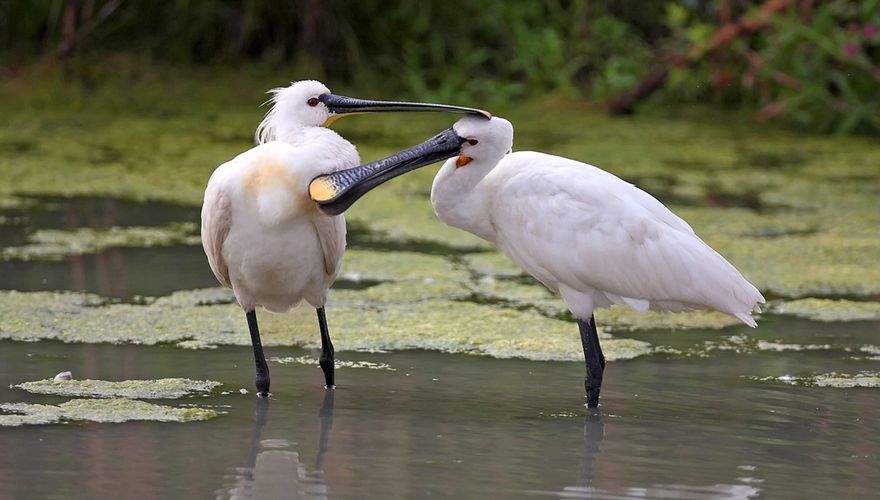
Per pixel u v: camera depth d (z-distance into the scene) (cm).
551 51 2752
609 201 1072
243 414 998
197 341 1209
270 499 822
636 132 2530
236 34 2752
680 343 1249
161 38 2752
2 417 965
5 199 1844
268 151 1021
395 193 2012
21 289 1376
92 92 2612
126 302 1339
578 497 841
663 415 1026
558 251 1068
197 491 833
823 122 2605
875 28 2448
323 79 2719
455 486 853
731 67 2603
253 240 1023
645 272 1065
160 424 965
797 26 2462
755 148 2427
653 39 2916
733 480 881
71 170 2055
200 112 2578
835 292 1462
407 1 2725
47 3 2678
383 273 1502
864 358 1203
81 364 1119
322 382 1091
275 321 1282
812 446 957
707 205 1919
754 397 1078
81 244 1602
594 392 1044
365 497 830
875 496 858
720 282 1068
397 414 1009
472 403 1044
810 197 2002
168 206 1842
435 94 2669
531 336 1253
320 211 1014
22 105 2541
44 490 824
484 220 1112
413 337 1241
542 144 2352
